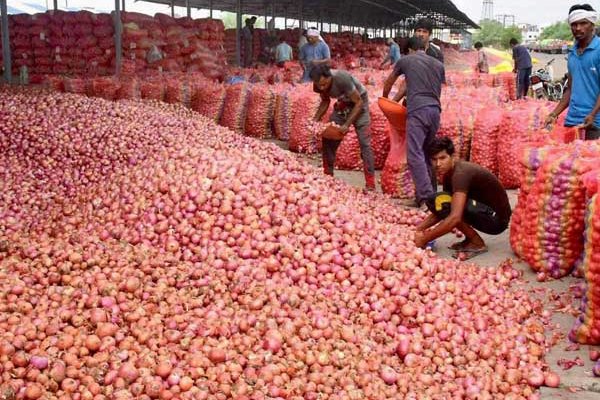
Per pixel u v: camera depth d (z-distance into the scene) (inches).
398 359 117.5
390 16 1476.4
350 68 652.7
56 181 196.4
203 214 147.1
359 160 296.7
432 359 116.3
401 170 243.1
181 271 132.0
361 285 133.2
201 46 472.4
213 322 113.4
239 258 137.5
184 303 120.5
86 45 431.8
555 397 110.6
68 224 161.5
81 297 118.2
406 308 127.0
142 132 213.2
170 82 378.0
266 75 495.2
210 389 97.3
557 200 158.6
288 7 1014.4
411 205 234.8
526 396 109.3
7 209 177.3
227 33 674.8
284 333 112.8
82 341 104.5
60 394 95.0
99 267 131.3
